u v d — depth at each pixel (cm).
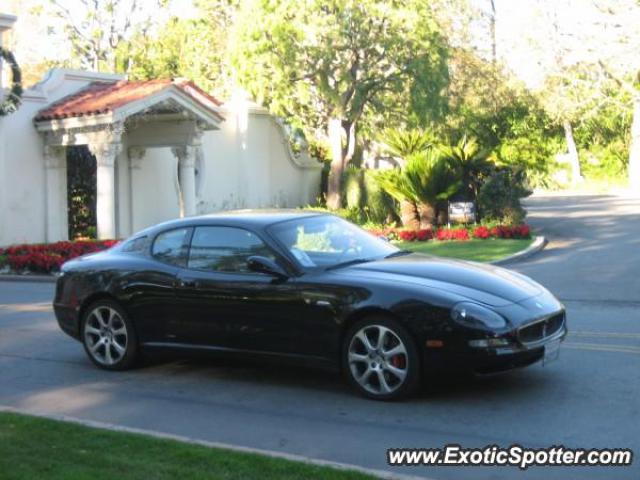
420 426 648
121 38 4578
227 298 784
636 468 544
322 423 667
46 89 2486
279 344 763
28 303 1472
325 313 732
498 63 4744
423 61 2869
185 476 513
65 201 2561
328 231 823
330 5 2720
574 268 1698
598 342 943
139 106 2338
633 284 1446
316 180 3544
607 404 689
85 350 899
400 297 700
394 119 3198
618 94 5500
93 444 584
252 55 2733
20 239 2438
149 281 838
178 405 740
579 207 3669
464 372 681
